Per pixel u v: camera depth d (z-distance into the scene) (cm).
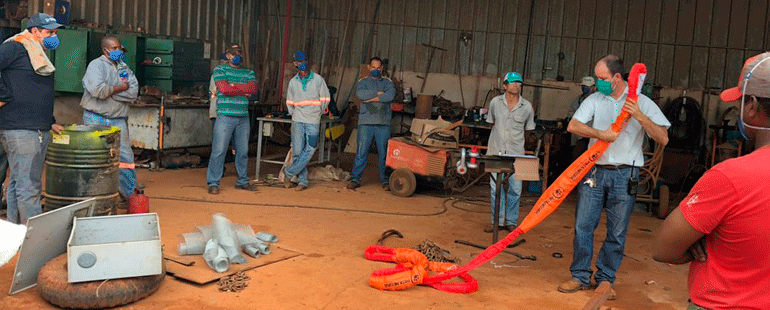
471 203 822
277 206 724
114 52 620
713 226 189
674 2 1203
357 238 599
